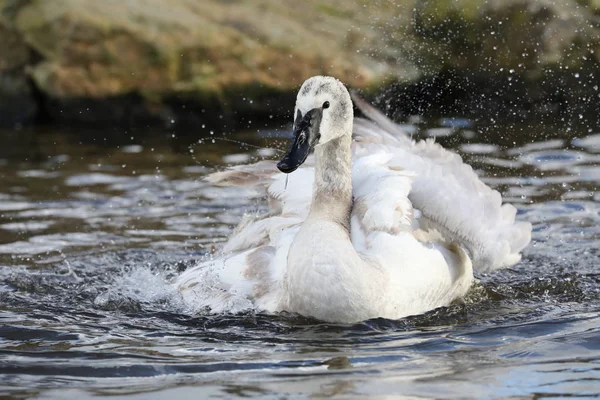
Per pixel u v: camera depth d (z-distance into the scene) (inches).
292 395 286.7
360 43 872.9
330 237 358.6
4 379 306.2
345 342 341.7
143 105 836.6
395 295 365.4
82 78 831.1
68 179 622.5
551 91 828.6
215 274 400.2
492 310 388.2
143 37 841.5
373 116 457.1
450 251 399.9
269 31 883.4
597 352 327.0
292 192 422.3
